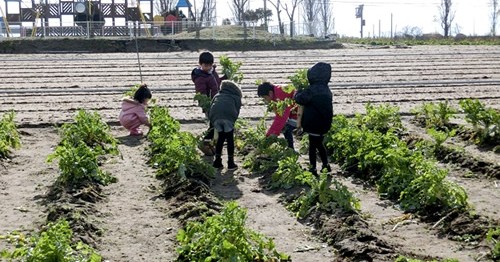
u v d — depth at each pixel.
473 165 11.52
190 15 62.00
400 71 27.86
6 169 11.68
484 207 9.45
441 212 9.06
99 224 8.80
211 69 13.81
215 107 11.65
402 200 9.75
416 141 13.28
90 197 9.80
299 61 32.78
